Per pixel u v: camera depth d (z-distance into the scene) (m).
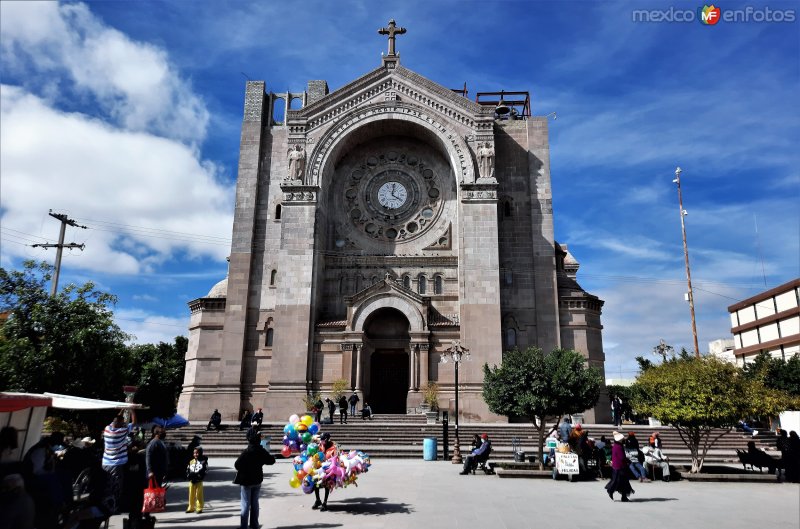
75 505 12.23
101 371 21.66
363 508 15.45
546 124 46.41
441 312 43.53
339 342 41.41
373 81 46.25
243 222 44.94
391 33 47.62
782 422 35.75
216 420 35.31
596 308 44.28
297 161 44.31
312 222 43.16
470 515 14.49
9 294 21.80
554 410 24.48
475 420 38.72
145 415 28.66
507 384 25.33
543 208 44.59
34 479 10.38
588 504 16.33
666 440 33.19
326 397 40.19
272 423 37.50
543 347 41.78
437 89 45.50
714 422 23.00
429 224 46.59
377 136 48.16
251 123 47.34
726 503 16.64
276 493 18.23
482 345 39.91
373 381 44.34
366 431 34.41
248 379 42.09
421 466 26.12
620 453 17.05
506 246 44.06
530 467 23.86
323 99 45.78
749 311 69.38
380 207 47.44
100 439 19.08
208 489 19.02
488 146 44.12
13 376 19.59
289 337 40.84
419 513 14.75
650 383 24.69
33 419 14.81
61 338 21.09
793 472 21.86
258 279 44.12
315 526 13.19
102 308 22.98
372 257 45.22
